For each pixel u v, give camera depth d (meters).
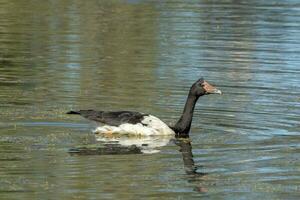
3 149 16.23
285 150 16.75
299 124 18.84
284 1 38.38
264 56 26.38
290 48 27.67
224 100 21.06
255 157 16.23
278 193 14.18
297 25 32.03
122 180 14.59
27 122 18.31
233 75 23.72
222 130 18.36
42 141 16.95
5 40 28.12
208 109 20.19
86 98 20.73
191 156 16.23
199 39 28.97
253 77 23.53
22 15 33.16
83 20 32.28
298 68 24.81
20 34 29.23
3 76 23.02
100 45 27.58
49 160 15.61
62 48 27.03
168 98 21.06
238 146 17.02
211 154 16.44
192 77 23.38
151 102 20.64
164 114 19.62
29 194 13.72
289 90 22.14
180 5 36.47
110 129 17.80
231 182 14.73
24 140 16.92
